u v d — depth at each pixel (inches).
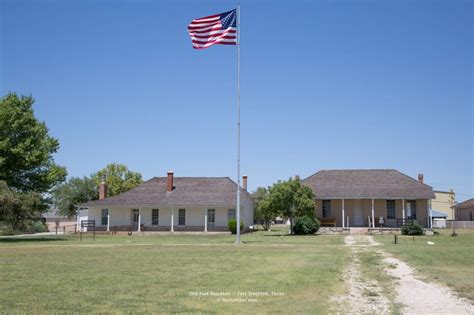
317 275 639.1
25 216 1722.4
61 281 578.2
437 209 3201.3
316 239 1521.9
